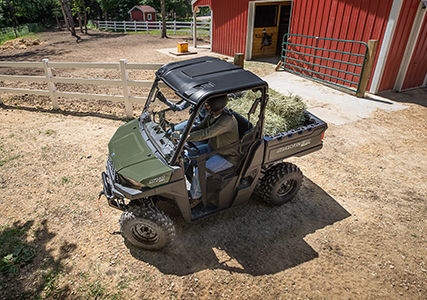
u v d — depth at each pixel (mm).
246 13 14266
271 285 3299
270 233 4016
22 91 8352
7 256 3604
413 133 6930
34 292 3211
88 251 3701
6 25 44125
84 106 8477
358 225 4176
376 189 4961
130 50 18984
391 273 3453
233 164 3699
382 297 3178
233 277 3385
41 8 47250
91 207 4453
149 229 3436
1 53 18859
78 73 12531
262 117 3562
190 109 3594
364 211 4453
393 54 9016
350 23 9555
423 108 8398
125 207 3551
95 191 4801
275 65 13820
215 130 3264
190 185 3711
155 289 3242
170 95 3713
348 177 5273
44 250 3721
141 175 3135
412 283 3334
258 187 4355
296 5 11508
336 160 5801
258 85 3258
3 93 9531
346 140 6574
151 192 3170
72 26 28359
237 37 15375
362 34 9281
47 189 4840
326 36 10500
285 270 3482
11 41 22203
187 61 3887
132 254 3668
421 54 9625
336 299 3160
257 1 13570
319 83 10797
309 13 10992
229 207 4047
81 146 6156
